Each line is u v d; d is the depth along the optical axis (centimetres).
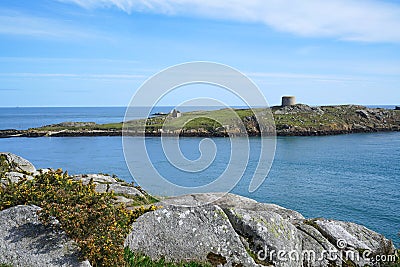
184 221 874
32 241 722
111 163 4412
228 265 827
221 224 879
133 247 827
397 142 8100
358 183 4056
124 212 859
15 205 812
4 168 1246
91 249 708
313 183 4025
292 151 6656
